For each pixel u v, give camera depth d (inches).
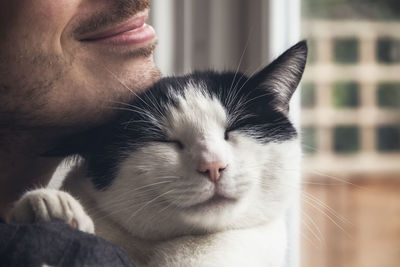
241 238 38.3
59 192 31.4
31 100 31.9
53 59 31.5
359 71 136.4
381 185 128.1
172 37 62.6
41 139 34.9
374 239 104.3
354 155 137.9
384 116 139.3
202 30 62.1
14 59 30.7
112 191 38.2
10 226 24.5
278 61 43.2
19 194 36.7
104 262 24.4
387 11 130.5
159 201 37.8
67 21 31.4
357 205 113.7
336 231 100.4
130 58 34.9
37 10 30.3
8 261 23.0
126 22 33.9
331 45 133.0
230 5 59.8
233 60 60.0
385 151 139.2
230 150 39.0
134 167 38.2
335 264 97.5
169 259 35.9
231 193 37.8
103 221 38.1
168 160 38.1
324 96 136.1
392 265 99.0
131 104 39.0
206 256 36.0
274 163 40.6
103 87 33.9
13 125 32.9
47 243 23.9
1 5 29.9
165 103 40.3
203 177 37.2
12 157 35.2
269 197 40.4
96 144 39.3
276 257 40.0
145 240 38.8
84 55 32.8
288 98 44.8
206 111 40.0
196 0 62.0
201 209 37.5
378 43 134.1
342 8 129.9
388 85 138.4
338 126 137.8
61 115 33.4
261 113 41.9
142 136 39.3
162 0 61.4
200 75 43.9
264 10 56.0
